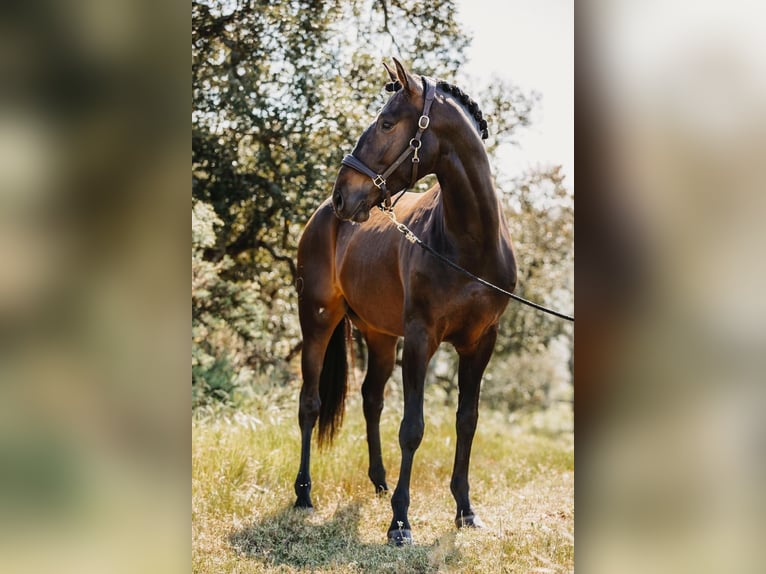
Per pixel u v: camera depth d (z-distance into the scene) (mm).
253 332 9133
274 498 5383
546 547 4410
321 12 9141
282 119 9047
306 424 5688
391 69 4590
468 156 4391
